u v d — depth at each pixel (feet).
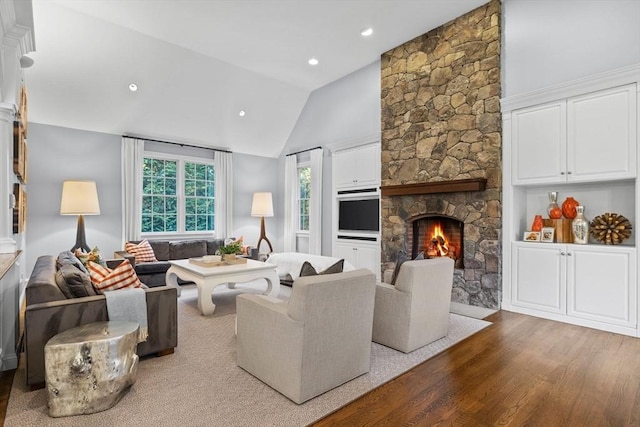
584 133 11.33
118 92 17.17
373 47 16.90
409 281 9.04
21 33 9.46
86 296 8.02
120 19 14.15
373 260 18.33
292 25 14.73
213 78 18.95
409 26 15.05
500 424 5.94
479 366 8.24
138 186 19.19
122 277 8.75
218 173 22.70
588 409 6.40
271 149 25.16
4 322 8.13
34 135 16.55
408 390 7.10
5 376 7.72
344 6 13.39
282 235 25.96
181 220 21.56
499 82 13.41
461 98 14.46
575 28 11.82
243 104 21.30
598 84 10.94
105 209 18.45
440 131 15.17
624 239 11.05
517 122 13.00
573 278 11.54
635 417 6.13
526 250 12.71
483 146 13.73
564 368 8.13
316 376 6.75
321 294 6.64
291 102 22.86
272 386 7.13
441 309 10.05
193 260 14.92
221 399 6.72
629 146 10.42
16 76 9.50
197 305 13.96
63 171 17.28
